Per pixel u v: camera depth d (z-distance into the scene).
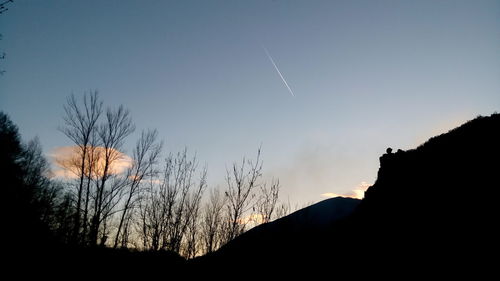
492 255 16.22
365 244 24.94
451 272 16.81
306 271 16.25
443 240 19.81
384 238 24.45
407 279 18.25
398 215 26.36
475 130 29.11
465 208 21.23
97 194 26.95
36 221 25.09
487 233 17.89
